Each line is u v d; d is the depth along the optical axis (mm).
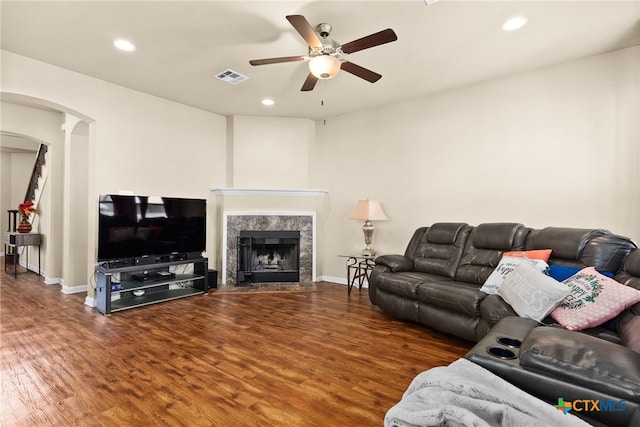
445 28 2756
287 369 2375
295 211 5262
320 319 3504
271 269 5379
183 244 4441
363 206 4523
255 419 1805
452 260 3588
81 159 4684
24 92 3307
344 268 5293
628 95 3049
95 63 3451
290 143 5445
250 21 2674
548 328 1419
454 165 4141
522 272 2404
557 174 3408
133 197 3939
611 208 3119
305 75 3719
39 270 5754
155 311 3729
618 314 1937
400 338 2998
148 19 2652
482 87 3910
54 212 5086
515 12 2529
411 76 3744
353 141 5195
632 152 3029
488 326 2504
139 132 4254
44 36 2920
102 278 3629
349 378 2256
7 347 2719
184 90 4211
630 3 2408
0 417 1802
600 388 1040
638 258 2131
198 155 4961
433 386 1145
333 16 2590
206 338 2936
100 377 2236
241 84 4004
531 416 945
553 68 3436
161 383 2166
